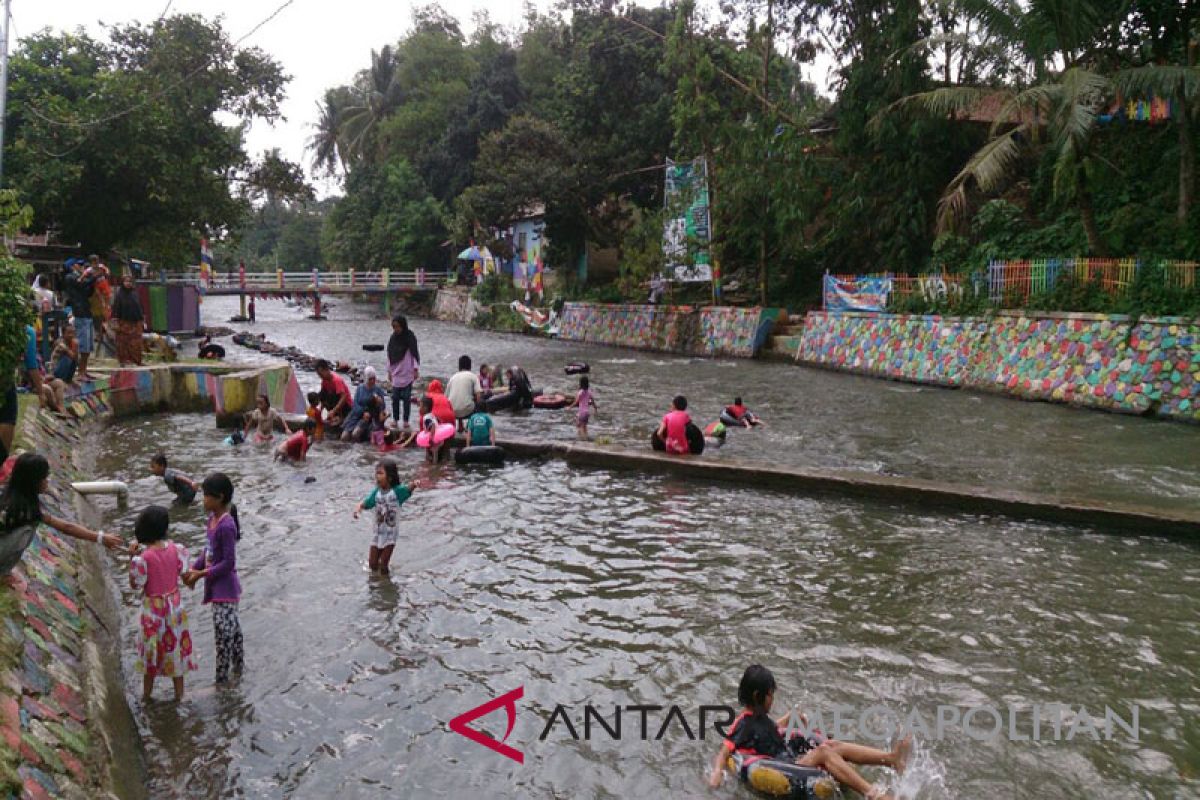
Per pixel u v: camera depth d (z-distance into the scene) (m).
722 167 31.58
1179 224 18.94
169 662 5.80
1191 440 14.38
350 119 67.56
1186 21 18.67
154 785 4.90
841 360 26.00
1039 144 25.48
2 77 16.52
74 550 7.77
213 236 32.62
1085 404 17.94
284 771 5.05
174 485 10.38
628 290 38.19
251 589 7.77
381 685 6.06
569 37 40.41
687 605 7.44
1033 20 19.30
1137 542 9.10
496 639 6.78
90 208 27.66
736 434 15.35
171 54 28.27
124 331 17.75
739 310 31.22
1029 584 7.88
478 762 5.14
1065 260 20.03
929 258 26.70
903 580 8.01
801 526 9.73
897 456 13.36
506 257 50.22
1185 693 5.88
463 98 61.38
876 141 27.17
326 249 72.38
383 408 14.90
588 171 37.62
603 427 16.58
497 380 20.34
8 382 6.95
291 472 12.30
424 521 9.92
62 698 4.95
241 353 31.47
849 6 28.38
